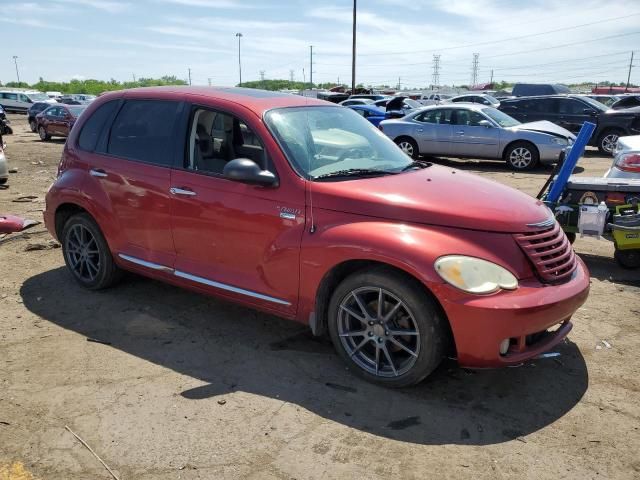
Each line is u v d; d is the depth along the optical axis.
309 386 3.57
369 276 3.41
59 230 5.31
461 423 3.19
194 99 4.36
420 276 3.19
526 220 3.45
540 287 3.31
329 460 2.86
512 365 3.28
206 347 4.08
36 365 3.79
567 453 2.94
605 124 16.48
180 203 4.24
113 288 5.19
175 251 4.39
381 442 3.01
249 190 3.89
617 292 5.25
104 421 3.17
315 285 3.63
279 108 4.20
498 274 3.22
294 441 3.01
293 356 3.96
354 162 4.11
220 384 3.58
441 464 2.84
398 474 2.76
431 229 3.36
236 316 4.62
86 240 5.11
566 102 17.11
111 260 4.94
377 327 3.49
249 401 3.39
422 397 3.46
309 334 4.32
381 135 4.76
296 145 3.96
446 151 14.65
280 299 3.85
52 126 22.31
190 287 4.36
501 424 3.19
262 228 3.83
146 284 5.30
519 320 3.14
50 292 5.11
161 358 3.91
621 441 3.04
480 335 3.14
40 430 3.08
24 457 2.87
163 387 3.53
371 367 3.59
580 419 3.24
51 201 5.18
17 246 6.51
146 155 4.52
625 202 5.84
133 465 2.81
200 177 4.15
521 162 13.88
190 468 2.79
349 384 3.60
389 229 3.38
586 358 3.97
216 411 3.28
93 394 3.44
